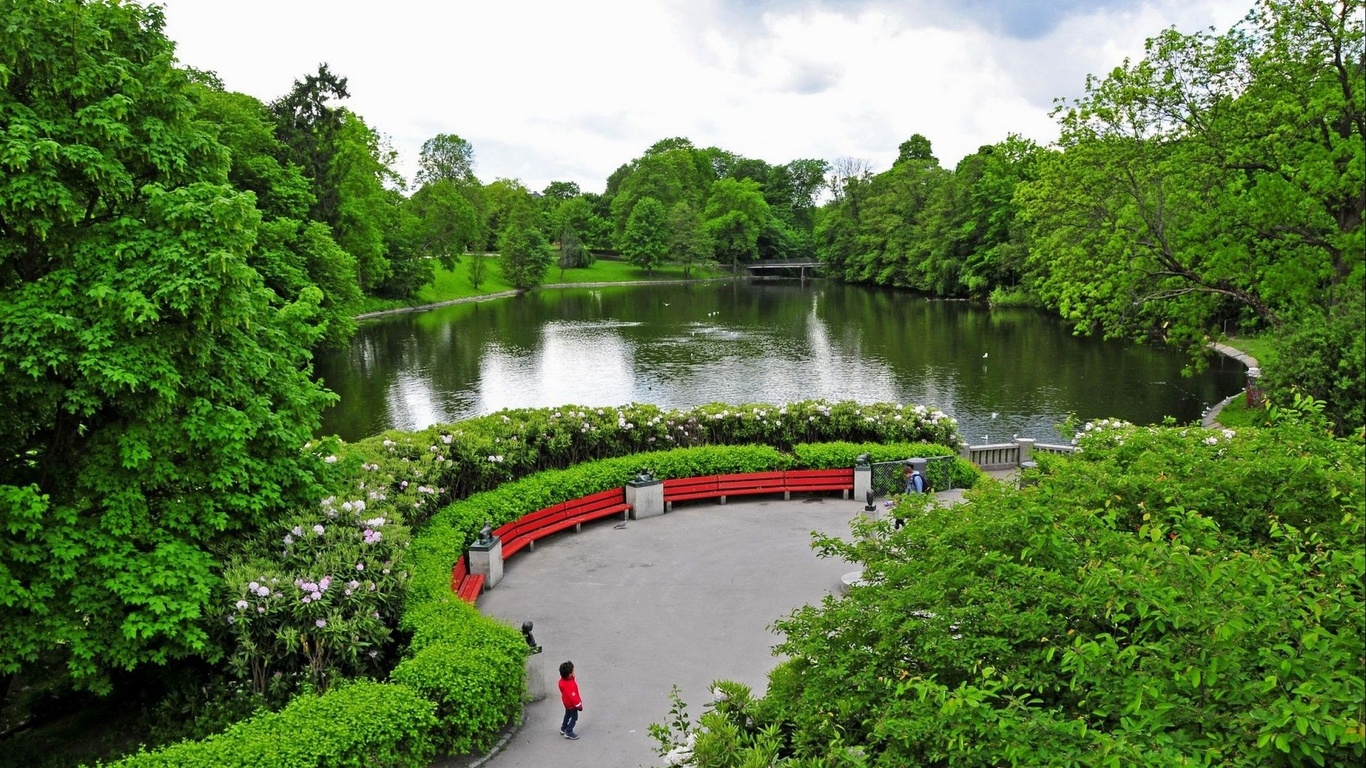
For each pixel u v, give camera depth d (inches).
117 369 374.6
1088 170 1213.1
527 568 632.4
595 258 5369.1
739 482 790.5
